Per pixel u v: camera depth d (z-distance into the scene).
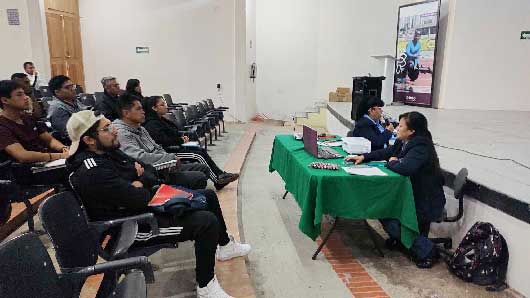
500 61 7.52
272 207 3.81
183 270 2.48
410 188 2.59
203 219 2.02
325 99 9.75
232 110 8.98
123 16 8.51
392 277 2.55
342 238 3.13
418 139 2.67
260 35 9.63
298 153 3.27
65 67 8.00
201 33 8.63
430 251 2.64
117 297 1.32
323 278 2.53
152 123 3.80
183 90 8.87
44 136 3.24
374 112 3.70
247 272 2.49
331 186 2.58
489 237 2.44
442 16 7.64
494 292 2.37
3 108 2.91
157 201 2.07
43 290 1.22
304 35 9.52
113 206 1.96
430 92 7.63
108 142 2.03
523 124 5.81
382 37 9.11
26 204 2.75
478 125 5.71
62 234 1.52
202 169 3.60
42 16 7.14
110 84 4.78
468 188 2.74
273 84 9.85
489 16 7.34
